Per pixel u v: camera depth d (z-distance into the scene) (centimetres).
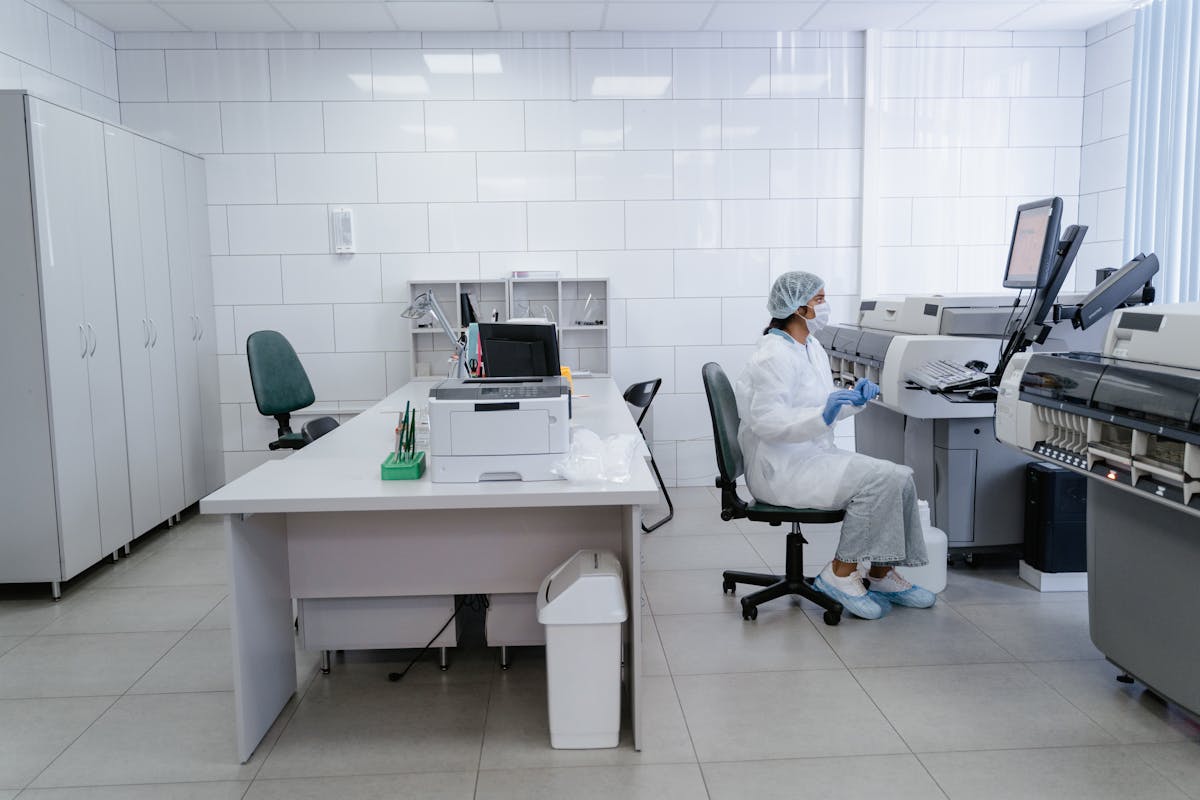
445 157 491
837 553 302
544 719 241
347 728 237
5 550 338
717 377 310
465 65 486
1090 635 262
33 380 334
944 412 329
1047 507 330
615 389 429
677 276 506
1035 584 338
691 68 494
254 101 483
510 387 225
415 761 220
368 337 500
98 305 370
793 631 299
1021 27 492
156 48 478
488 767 217
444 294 500
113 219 383
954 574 356
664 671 269
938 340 323
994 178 509
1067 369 225
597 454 232
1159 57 430
